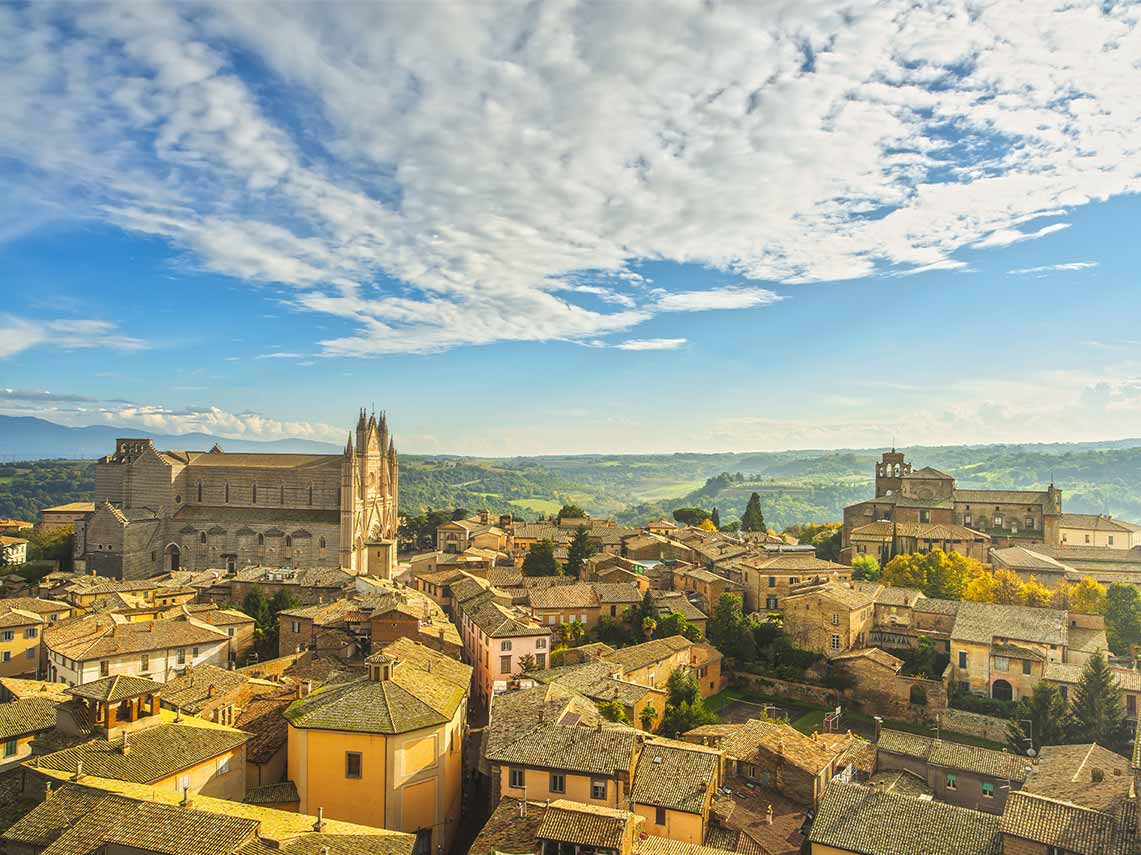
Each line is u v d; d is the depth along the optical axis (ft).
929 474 582.35
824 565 459.32
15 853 148.46
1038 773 230.07
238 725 233.14
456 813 225.97
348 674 264.11
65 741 202.18
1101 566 472.44
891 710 347.56
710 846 194.70
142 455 613.93
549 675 309.22
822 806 200.13
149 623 356.18
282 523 591.78
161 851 138.31
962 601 404.16
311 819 163.73
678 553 581.12
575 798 202.08
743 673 393.50
